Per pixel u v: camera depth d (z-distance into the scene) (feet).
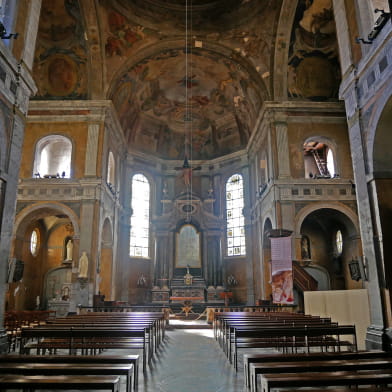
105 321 36.04
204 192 102.99
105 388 15.30
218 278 94.58
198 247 97.35
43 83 72.13
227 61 80.53
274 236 59.06
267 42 71.72
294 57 71.46
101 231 70.08
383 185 33.91
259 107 79.56
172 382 24.31
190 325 59.31
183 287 91.66
